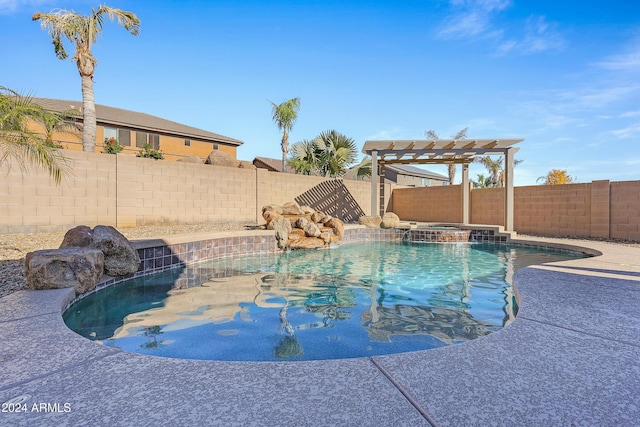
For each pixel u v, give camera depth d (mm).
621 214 9906
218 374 1719
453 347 2037
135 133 19016
